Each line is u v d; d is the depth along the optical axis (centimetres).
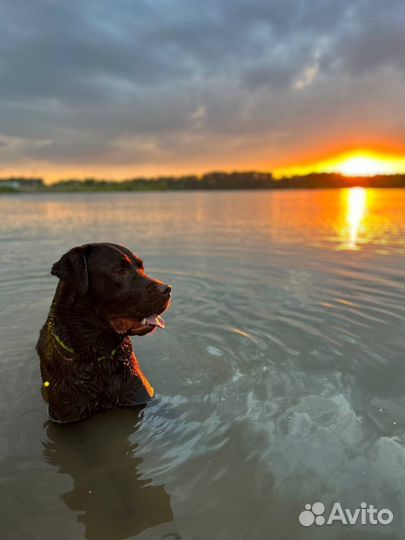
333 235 364
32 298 188
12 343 141
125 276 101
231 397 104
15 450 87
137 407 103
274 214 606
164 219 543
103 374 101
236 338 141
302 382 110
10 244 322
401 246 303
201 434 89
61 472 80
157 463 81
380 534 64
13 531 66
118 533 65
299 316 159
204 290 196
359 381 109
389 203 863
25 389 112
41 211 732
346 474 76
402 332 141
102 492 74
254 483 74
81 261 99
